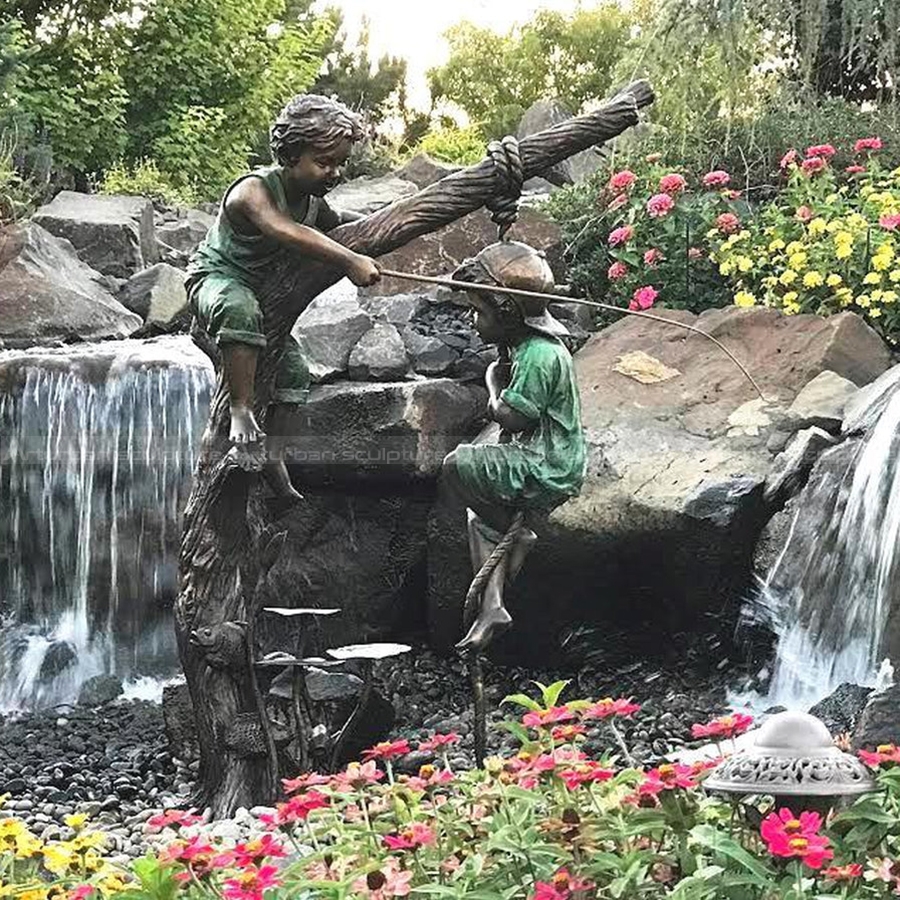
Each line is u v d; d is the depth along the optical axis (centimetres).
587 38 4153
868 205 1030
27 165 1822
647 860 290
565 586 826
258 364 580
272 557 595
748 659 793
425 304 992
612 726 373
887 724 469
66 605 1017
